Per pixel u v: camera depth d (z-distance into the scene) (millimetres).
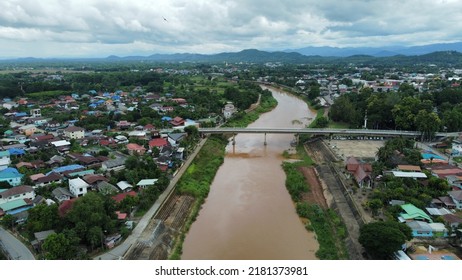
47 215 57750
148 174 82625
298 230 64625
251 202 77125
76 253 51406
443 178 77688
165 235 60938
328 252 56500
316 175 94562
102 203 59250
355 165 86375
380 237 50625
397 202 67688
